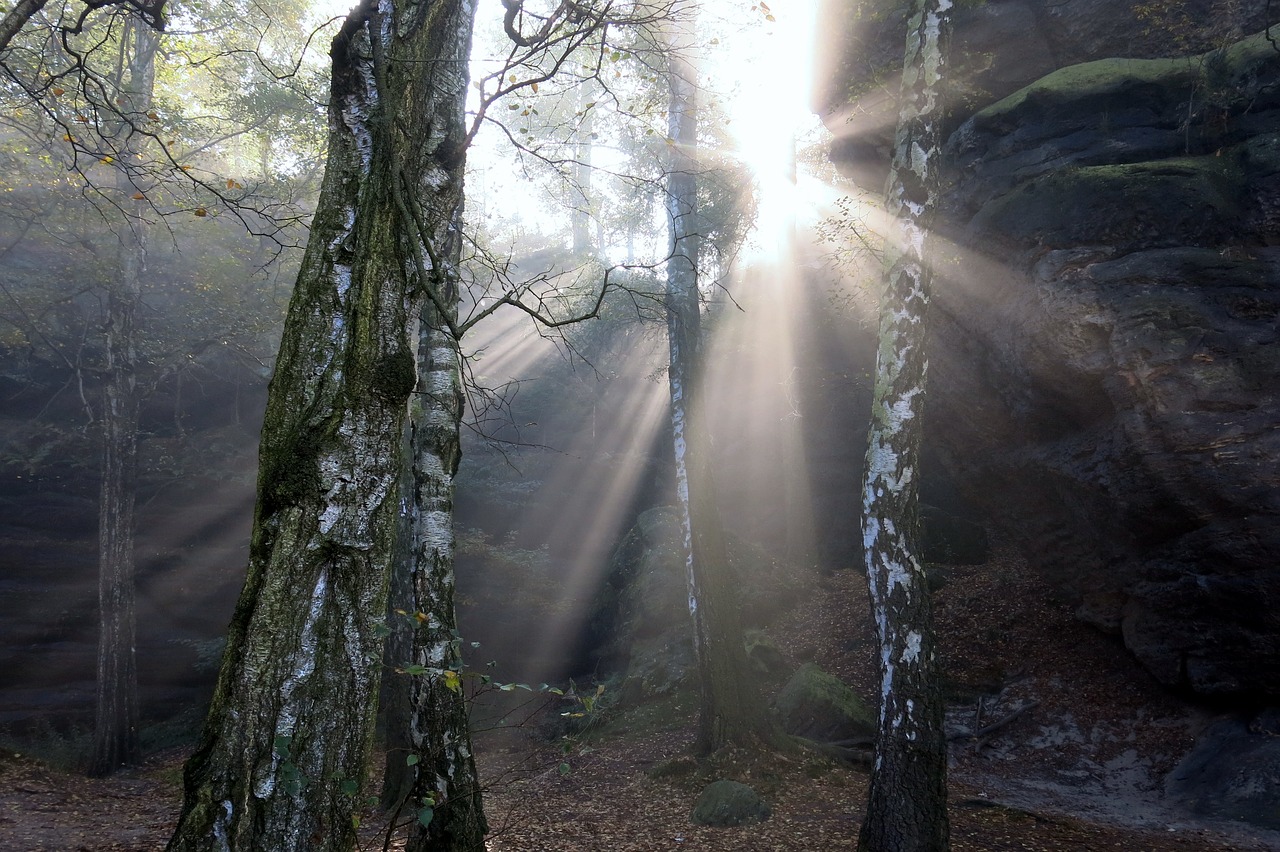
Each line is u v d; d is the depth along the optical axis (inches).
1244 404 398.9
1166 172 440.5
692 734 528.1
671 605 729.6
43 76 541.6
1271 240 420.2
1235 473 397.4
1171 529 439.5
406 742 420.2
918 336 297.9
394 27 143.9
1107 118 491.2
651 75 567.2
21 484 891.4
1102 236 444.1
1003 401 535.2
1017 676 551.5
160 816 429.7
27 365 948.6
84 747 651.5
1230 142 451.2
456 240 287.6
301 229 740.0
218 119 709.3
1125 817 389.7
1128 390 426.0
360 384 125.1
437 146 165.3
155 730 726.5
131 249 663.8
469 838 257.1
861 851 270.8
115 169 625.6
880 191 701.9
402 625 432.5
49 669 766.5
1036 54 575.8
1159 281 422.0
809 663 553.9
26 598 798.5
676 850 338.3
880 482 291.1
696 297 523.8
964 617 631.8
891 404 295.0
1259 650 413.4
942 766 269.1
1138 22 526.6
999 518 612.7
